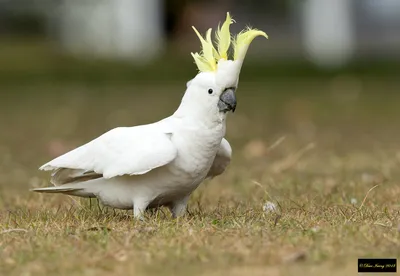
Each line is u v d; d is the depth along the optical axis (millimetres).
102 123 21250
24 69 31297
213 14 33781
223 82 8391
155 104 24156
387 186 11641
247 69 31000
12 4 34812
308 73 30250
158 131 8602
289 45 33438
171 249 7211
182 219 8547
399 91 26625
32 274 6703
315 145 17891
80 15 32531
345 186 11656
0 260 7109
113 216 9023
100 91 27328
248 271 6621
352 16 32031
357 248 7176
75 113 23016
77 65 31500
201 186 12422
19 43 35281
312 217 8656
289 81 29172
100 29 32344
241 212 9242
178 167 8547
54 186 9203
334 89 27172
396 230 7812
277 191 11320
